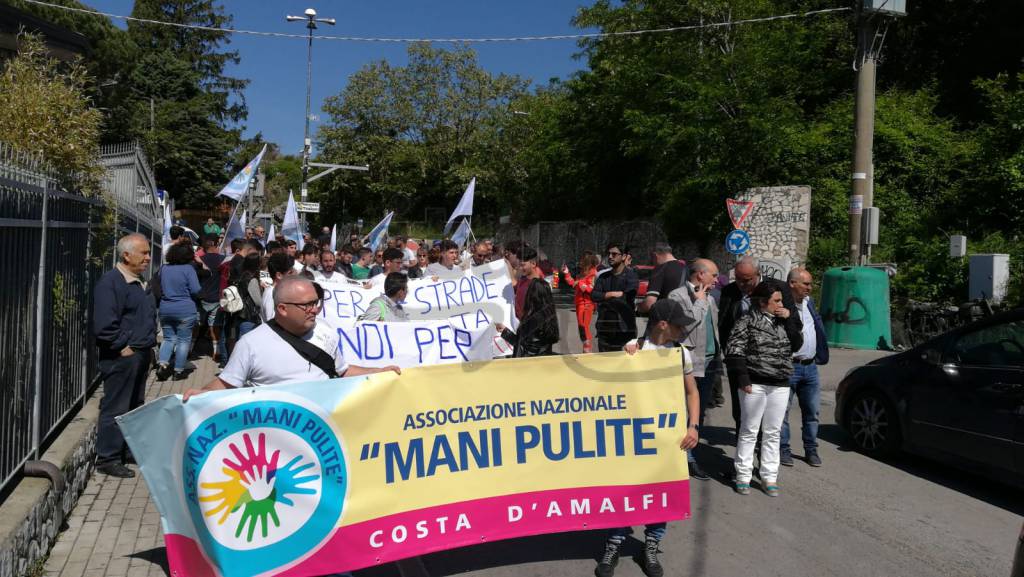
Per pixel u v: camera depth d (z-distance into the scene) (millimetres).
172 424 3686
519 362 4387
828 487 6391
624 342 8320
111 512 5363
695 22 21938
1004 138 17109
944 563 4934
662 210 24125
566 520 4449
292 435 3871
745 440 6164
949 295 15164
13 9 19172
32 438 5062
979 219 17438
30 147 6055
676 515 4582
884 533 5422
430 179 47219
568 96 32250
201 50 53188
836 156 21562
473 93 46250
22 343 4859
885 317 13430
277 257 7309
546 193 34875
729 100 20078
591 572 4680
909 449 6855
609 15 25031
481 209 47031
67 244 6230
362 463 4023
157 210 13359
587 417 4504
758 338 6082
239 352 3949
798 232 18984
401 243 12914
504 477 4352
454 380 4262
